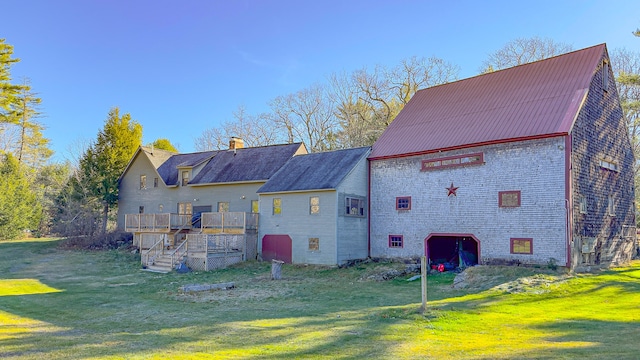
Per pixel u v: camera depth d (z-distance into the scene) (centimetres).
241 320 1155
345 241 2336
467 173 2083
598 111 2091
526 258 1861
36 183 5262
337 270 2214
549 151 1839
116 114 3934
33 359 776
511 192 1930
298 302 1462
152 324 1123
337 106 4872
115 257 2836
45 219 4731
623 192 2284
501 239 1944
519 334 979
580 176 1877
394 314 1183
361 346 864
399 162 2364
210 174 3256
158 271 2342
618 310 1256
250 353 812
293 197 2497
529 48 4181
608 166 2153
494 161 1998
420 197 2253
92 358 779
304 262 2406
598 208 2011
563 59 2202
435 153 2214
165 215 2823
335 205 2311
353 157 2525
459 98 2453
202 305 1426
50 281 2073
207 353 813
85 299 1575
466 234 2056
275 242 2547
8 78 3722
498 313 1223
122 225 3719
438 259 2247
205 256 2327
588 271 1850
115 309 1375
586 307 1302
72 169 6081
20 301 1537
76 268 2505
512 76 2330
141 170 3647
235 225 2589
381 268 2139
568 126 1795
